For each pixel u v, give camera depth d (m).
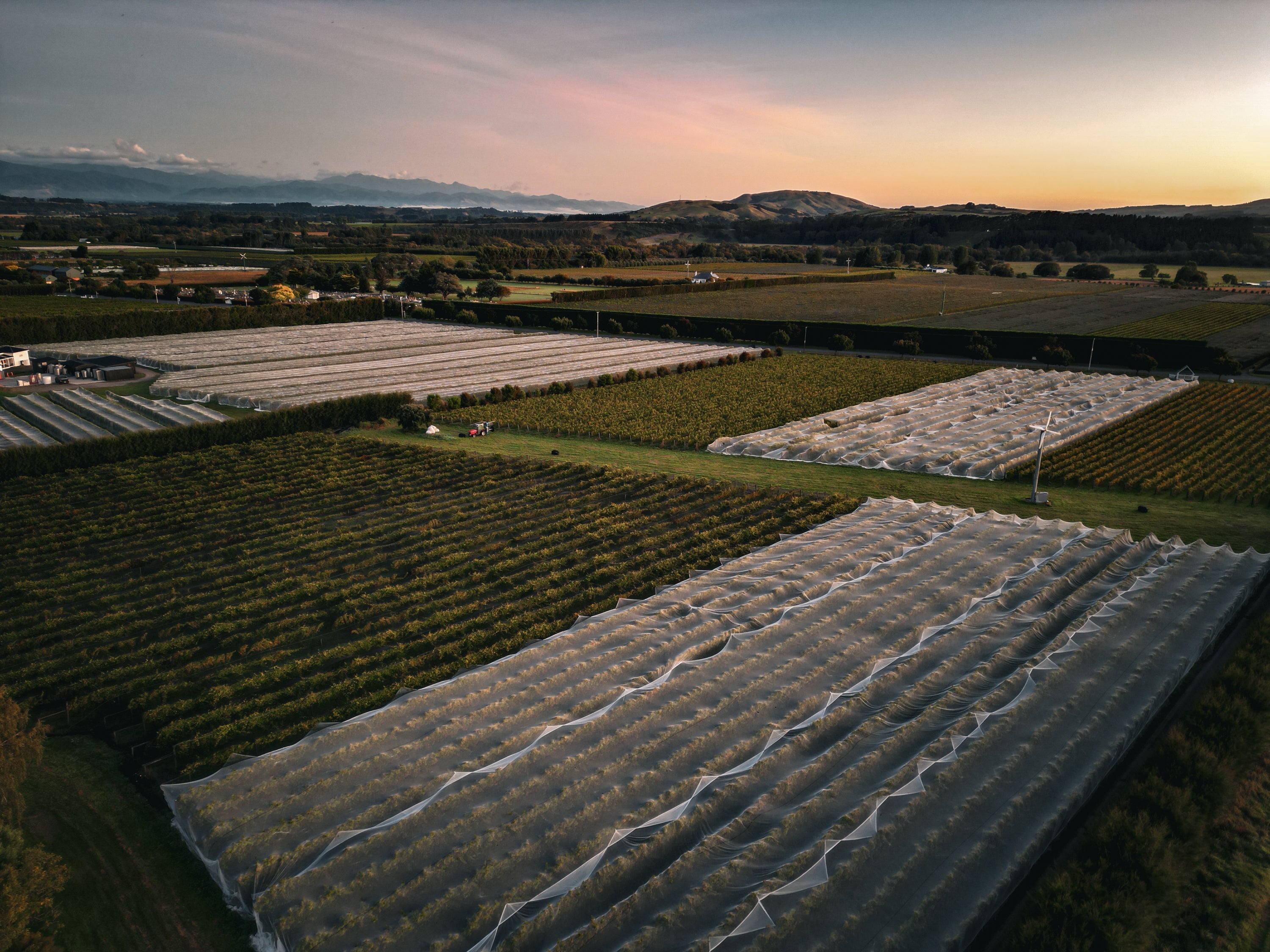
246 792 22.55
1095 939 16.84
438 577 38.66
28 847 21.03
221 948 18.20
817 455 60.00
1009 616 32.53
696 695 26.95
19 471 54.97
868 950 16.73
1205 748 23.06
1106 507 48.56
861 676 28.08
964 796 21.62
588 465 57.25
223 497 51.50
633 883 19.12
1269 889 18.92
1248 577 35.88
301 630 33.41
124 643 32.81
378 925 17.75
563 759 23.55
